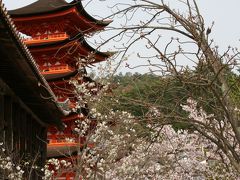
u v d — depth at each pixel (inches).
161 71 340.8
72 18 1617.9
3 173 649.6
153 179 740.7
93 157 885.2
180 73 338.0
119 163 880.3
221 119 356.8
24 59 581.0
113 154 861.8
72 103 1216.2
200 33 333.4
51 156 1343.5
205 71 338.0
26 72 633.6
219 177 681.6
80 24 1654.8
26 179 756.6
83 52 1413.6
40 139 910.4
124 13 344.2
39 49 1603.1
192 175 764.0
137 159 808.9
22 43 545.0
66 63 1588.3
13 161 702.5
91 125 948.0
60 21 1640.0
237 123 354.6
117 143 813.2
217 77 329.7
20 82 675.4
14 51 557.3
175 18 340.5
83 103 852.6
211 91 339.9
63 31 1667.1
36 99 764.0
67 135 1400.1
